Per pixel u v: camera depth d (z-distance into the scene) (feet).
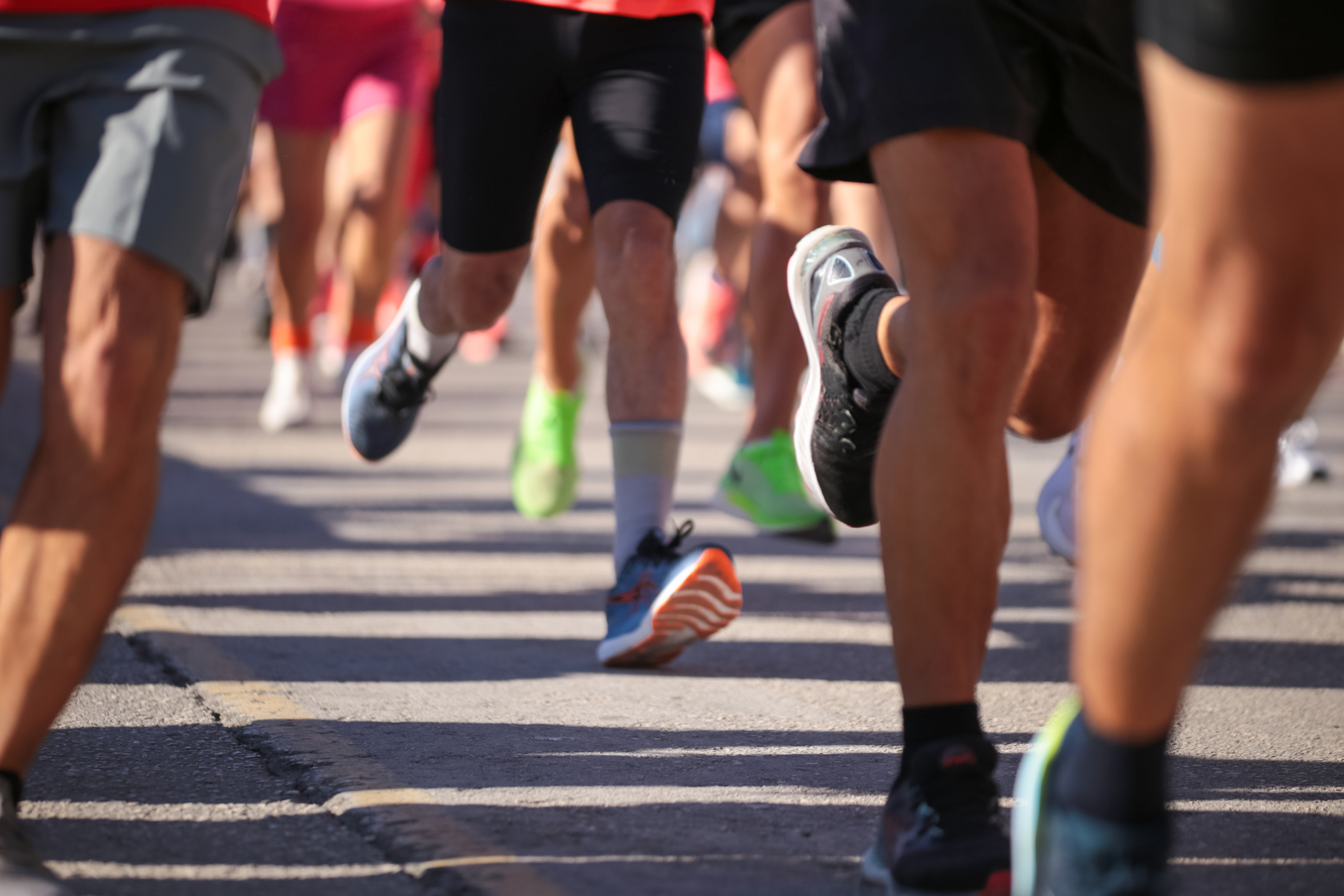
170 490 60.64
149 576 44.39
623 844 22.68
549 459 49.80
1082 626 16.71
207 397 92.02
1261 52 14.11
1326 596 47.85
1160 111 15.24
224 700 30.50
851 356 26.61
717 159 87.81
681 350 36.68
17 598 19.86
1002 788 26.58
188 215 19.93
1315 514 64.59
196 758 26.94
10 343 21.04
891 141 21.91
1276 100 14.17
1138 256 27.81
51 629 19.89
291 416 79.36
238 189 20.98
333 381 104.37
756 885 21.15
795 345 47.96
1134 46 24.93
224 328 140.97
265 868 21.49
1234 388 15.10
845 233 28.25
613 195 35.88
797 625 41.70
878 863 20.98
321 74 70.08
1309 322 14.93
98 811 23.75
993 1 22.47
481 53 35.63
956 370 21.09
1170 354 15.48
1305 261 14.64
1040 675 36.45
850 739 29.78
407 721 29.71
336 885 20.88
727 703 32.55
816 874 21.74
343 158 70.64
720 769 27.25
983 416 21.12
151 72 19.88
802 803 25.26
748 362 104.32
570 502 50.65
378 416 43.88
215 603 41.04
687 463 75.56
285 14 69.46
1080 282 27.89
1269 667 37.91
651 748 28.50
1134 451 15.76
